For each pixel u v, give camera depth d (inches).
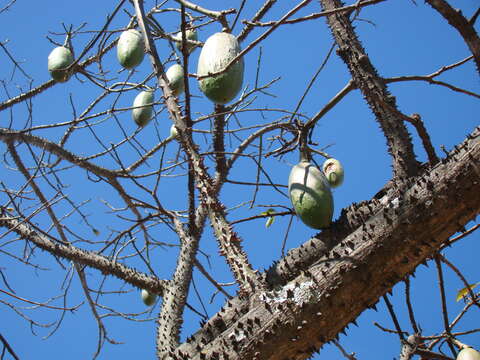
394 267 85.5
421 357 112.5
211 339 88.7
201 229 120.5
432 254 90.4
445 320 112.0
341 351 115.0
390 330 115.2
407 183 89.4
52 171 127.4
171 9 133.9
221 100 100.9
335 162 120.6
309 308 84.7
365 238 86.3
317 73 107.0
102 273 127.7
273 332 84.7
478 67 91.2
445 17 89.8
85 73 133.6
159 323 116.0
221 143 124.3
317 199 97.5
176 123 99.9
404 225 85.5
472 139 86.3
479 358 109.0
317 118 111.7
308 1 84.4
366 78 101.2
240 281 90.0
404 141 95.9
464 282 115.3
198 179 97.2
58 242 128.7
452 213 85.0
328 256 86.7
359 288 85.1
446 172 85.6
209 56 101.1
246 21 88.5
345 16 105.3
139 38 133.9
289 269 92.2
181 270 118.3
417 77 102.0
